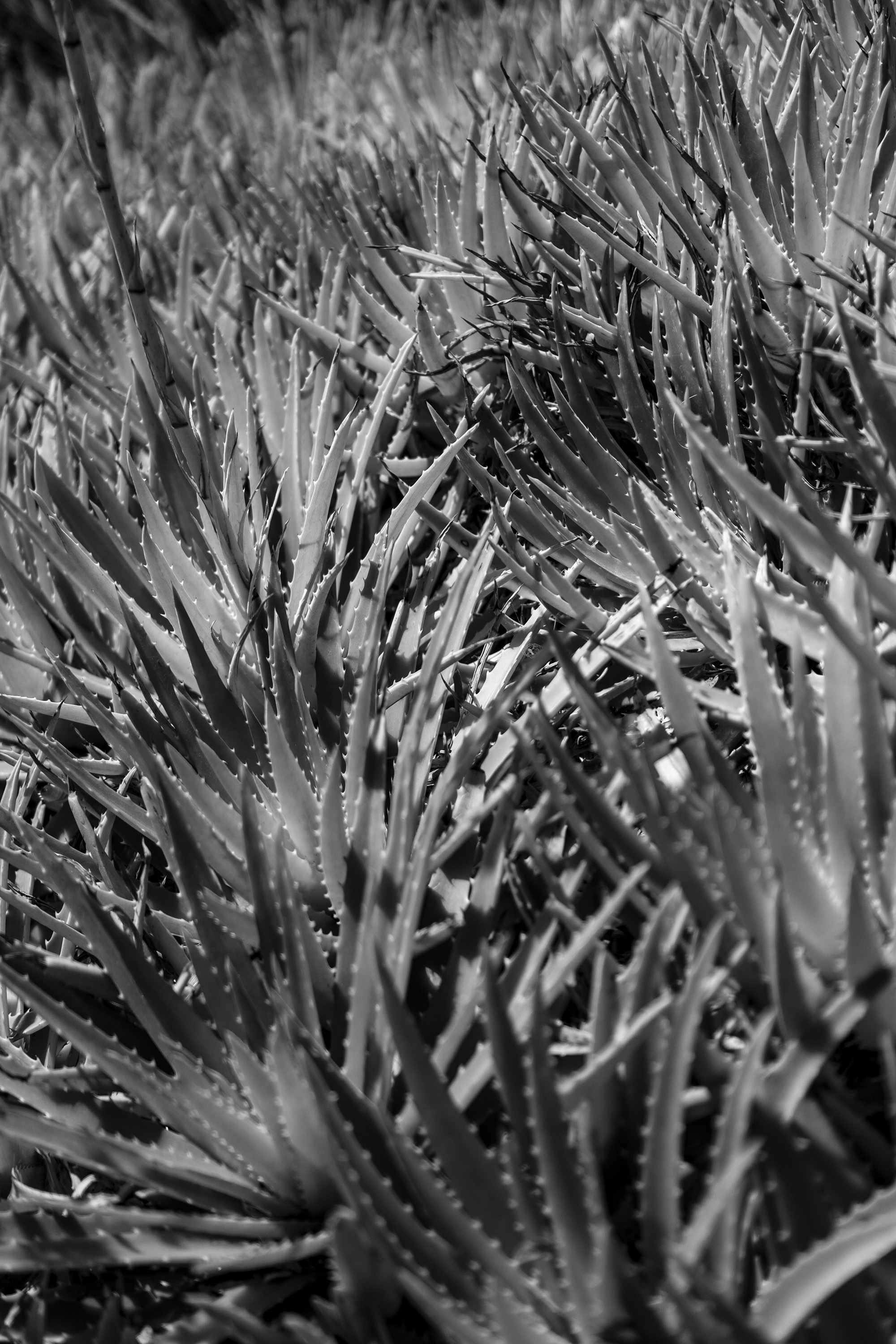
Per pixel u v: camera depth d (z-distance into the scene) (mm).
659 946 1903
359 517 2689
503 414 2816
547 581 2326
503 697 2275
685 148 2777
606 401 2738
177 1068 1998
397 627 2389
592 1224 1786
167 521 2678
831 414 2266
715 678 2355
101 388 3170
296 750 2275
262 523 2566
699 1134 1954
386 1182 1827
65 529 2576
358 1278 1847
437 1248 1833
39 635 2629
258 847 2061
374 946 1889
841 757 1997
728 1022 1979
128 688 2510
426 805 2266
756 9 3010
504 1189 1873
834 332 2449
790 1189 1805
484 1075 1944
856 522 2355
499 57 4449
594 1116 1881
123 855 2455
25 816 2613
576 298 2783
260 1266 1953
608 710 2301
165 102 6293
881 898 1941
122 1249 1973
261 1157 1963
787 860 1904
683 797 1997
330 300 3020
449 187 3271
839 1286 1770
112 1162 1992
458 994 2039
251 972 2082
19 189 5762
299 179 4113
